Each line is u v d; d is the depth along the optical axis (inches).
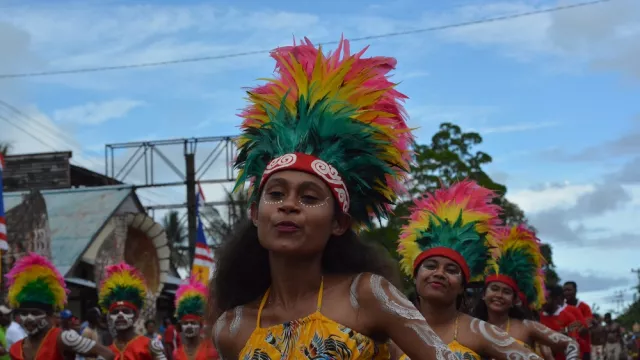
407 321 146.1
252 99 167.8
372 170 161.3
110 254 1041.5
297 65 163.3
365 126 158.7
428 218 297.4
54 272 437.1
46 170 1425.9
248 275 170.2
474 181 307.4
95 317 737.6
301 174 152.9
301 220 150.6
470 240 287.1
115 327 487.8
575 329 550.3
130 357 482.0
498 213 300.5
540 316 567.2
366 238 169.5
